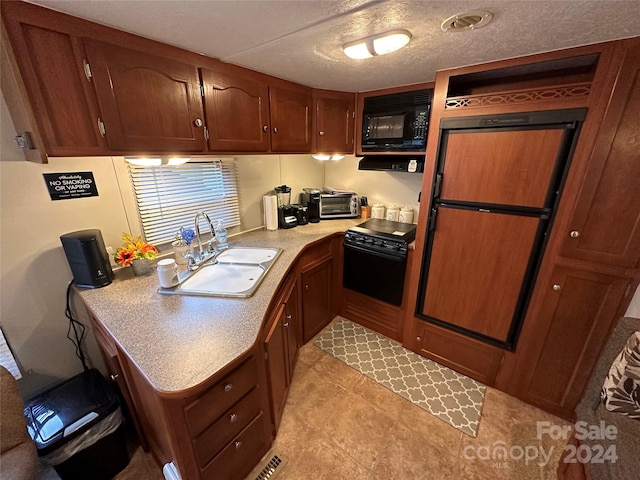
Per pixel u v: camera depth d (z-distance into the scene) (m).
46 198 1.38
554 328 1.65
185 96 1.39
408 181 2.69
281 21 1.07
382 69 1.67
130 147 1.24
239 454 1.29
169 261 1.48
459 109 1.66
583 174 1.39
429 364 2.20
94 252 1.44
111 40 1.12
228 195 2.25
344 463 1.50
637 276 1.36
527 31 1.16
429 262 2.02
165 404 0.93
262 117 1.81
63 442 1.20
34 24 0.94
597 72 1.28
